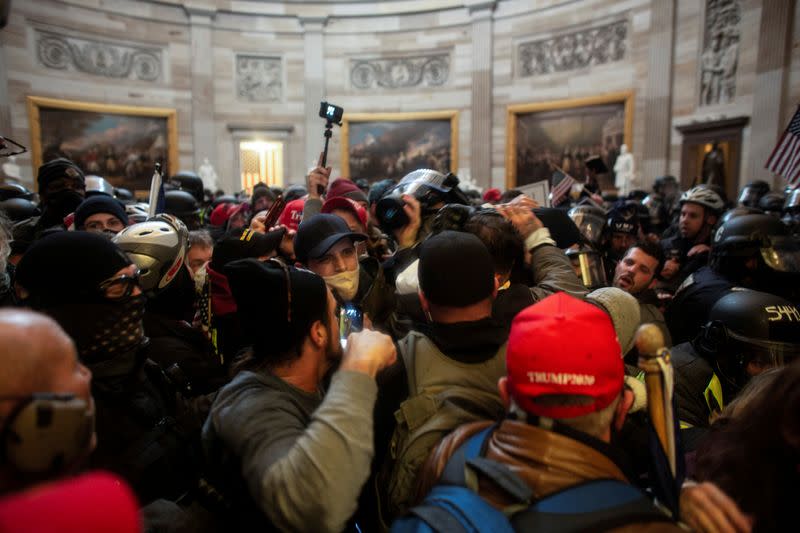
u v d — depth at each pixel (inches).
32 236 119.7
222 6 598.5
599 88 504.4
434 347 48.1
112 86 550.0
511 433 34.8
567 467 32.3
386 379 50.5
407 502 42.1
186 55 588.1
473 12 576.7
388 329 71.6
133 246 67.6
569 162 530.6
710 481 37.8
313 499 35.4
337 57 623.2
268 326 45.6
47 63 508.1
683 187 421.1
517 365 34.7
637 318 55.7
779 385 33.9
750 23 359.9
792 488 32.6
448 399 44.7
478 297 46.1
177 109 586.9
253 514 41.6
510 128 567.2
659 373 36.0
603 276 89.9
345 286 71.1
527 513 30.5
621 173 449.1
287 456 37.4
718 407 65.4
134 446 49.5
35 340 26.4
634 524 29.1
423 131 614.2
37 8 497.0
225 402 44.4
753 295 66.5
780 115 334.3
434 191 74.7
